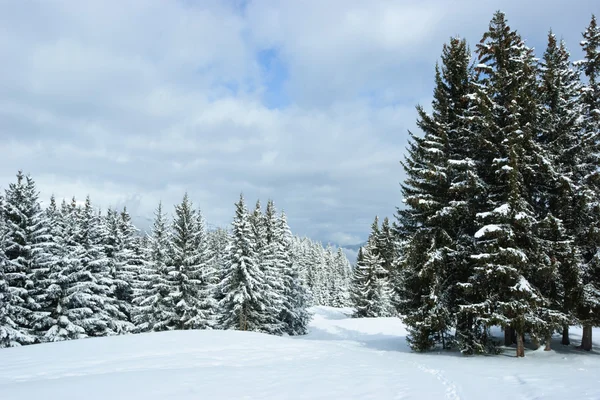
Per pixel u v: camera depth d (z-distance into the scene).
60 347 17.00
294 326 42.12
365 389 9.17
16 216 27.02
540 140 18.20
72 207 43.38
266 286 35.25
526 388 9.10
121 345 17.53
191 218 34.12
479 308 16.12
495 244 15.63
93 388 8.99
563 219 17.23
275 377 10.70
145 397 8.18
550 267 15.16
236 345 18.44
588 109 19.31
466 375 11.29
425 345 18.56
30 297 26.23
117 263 35.94
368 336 35.78
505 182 16.88
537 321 15.17
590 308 16.14
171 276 32.50
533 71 18.22
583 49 20.02
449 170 18.14
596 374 11.06
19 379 10.90
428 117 20.00
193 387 9.20
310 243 109.62
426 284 19.00
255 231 39.16
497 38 18.89
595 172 16.45
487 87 17.94
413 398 8.24
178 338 19.77
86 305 29.47
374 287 54.16
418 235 19.08
